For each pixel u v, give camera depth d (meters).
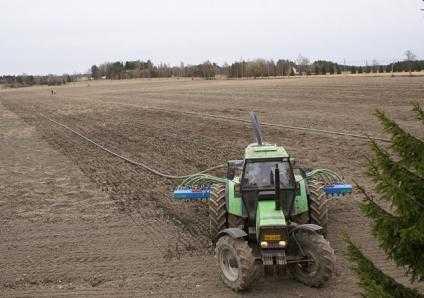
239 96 55.44
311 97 46.09
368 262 5.71
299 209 9.90
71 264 10.59
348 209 13.05
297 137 24.17
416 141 5.32
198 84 102.88
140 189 16.48
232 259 8.88
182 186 12.88
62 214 14.14
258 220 8.73
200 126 31.33
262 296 8.71
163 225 12.73
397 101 35.06
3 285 9.78
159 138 27.64
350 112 31.78
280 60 154.62
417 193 5.29
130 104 53.50
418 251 5.39
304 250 8.74
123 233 12.28
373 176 5.50
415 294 5.51
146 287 9.37
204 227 12.45
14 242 12.08
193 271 9.91
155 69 197.88
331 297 8.50
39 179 18.92
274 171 9.63
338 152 19.94
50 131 33.84
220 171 18.34
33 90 125.81
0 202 15.76
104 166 20.72
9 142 29.61
